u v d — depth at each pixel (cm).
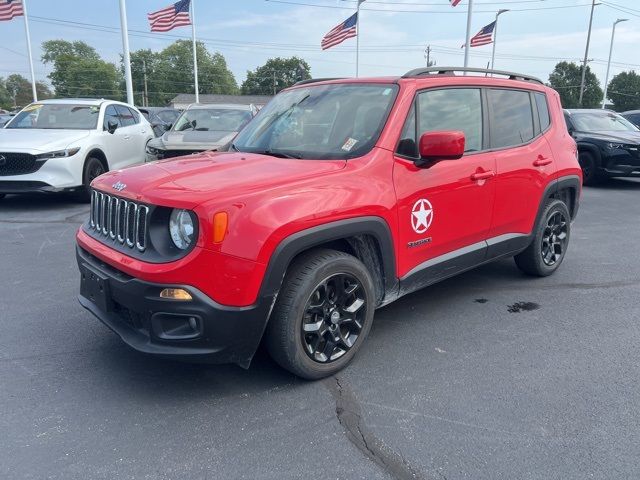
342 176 335
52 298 484
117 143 1005
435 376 352
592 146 1200
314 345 335
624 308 474
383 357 378
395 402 321
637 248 678
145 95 9988
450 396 328
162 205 295
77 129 952
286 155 380
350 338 356
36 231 731
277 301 316
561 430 294
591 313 462
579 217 884
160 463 266
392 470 262
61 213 850
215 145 944
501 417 306
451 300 489
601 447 280
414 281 389
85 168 903
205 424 298
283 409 313
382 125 367
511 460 269
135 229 310
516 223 479
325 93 426
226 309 290
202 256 284
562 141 532
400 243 367
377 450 277
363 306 354
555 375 354
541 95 524
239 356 309
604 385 342
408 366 365
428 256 397
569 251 661
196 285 286
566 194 558
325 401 322
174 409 312
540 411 312
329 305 339
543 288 523
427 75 418
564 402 322
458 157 356
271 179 319
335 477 257
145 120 1188
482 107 444
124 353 379
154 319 296
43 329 418
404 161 367
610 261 617
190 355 296
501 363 371
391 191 355
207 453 274
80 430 291
